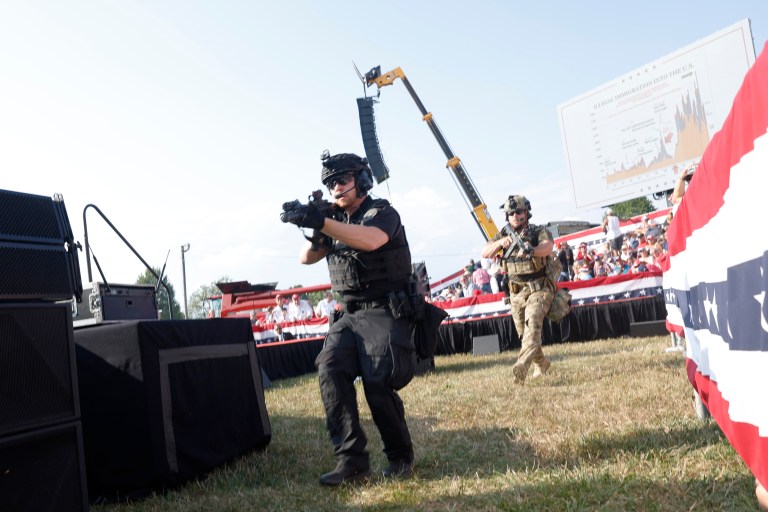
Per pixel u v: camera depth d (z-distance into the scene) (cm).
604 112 1691
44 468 233
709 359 285
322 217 315
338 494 324
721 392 256
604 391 528
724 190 214
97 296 441
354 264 348
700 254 288
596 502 266
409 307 347
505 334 1256
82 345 360
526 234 668
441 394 624
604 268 1600
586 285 1219
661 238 1473
